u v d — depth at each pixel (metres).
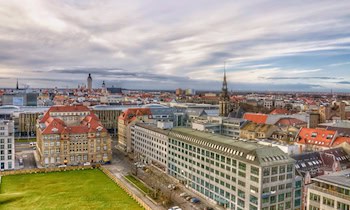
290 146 129.88
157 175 157.38
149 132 182.88
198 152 134.00
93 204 117.88
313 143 158.12
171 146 157.25
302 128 172.25
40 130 187.38
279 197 106.00
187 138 144.00
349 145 138.75
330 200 82.25
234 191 113.06
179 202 122.75
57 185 141.38
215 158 123.06
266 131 190.25
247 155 107.00
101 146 188.25
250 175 105.19
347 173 92.50
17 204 117.50
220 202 119.88
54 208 113.69
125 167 177.00
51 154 177.62
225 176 117.50
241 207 109.62
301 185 112.56
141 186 140.38
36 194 128.62
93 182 146.62
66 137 180.50
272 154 106.50
